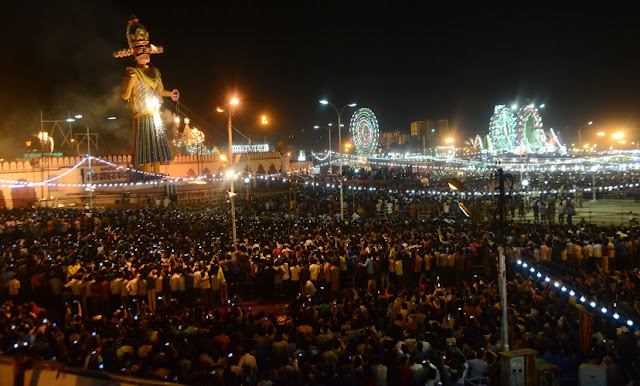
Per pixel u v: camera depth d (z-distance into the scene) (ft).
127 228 91.66
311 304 51.60
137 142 133.59
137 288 58.34
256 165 195.93
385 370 34.81
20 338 40.65
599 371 35.68
